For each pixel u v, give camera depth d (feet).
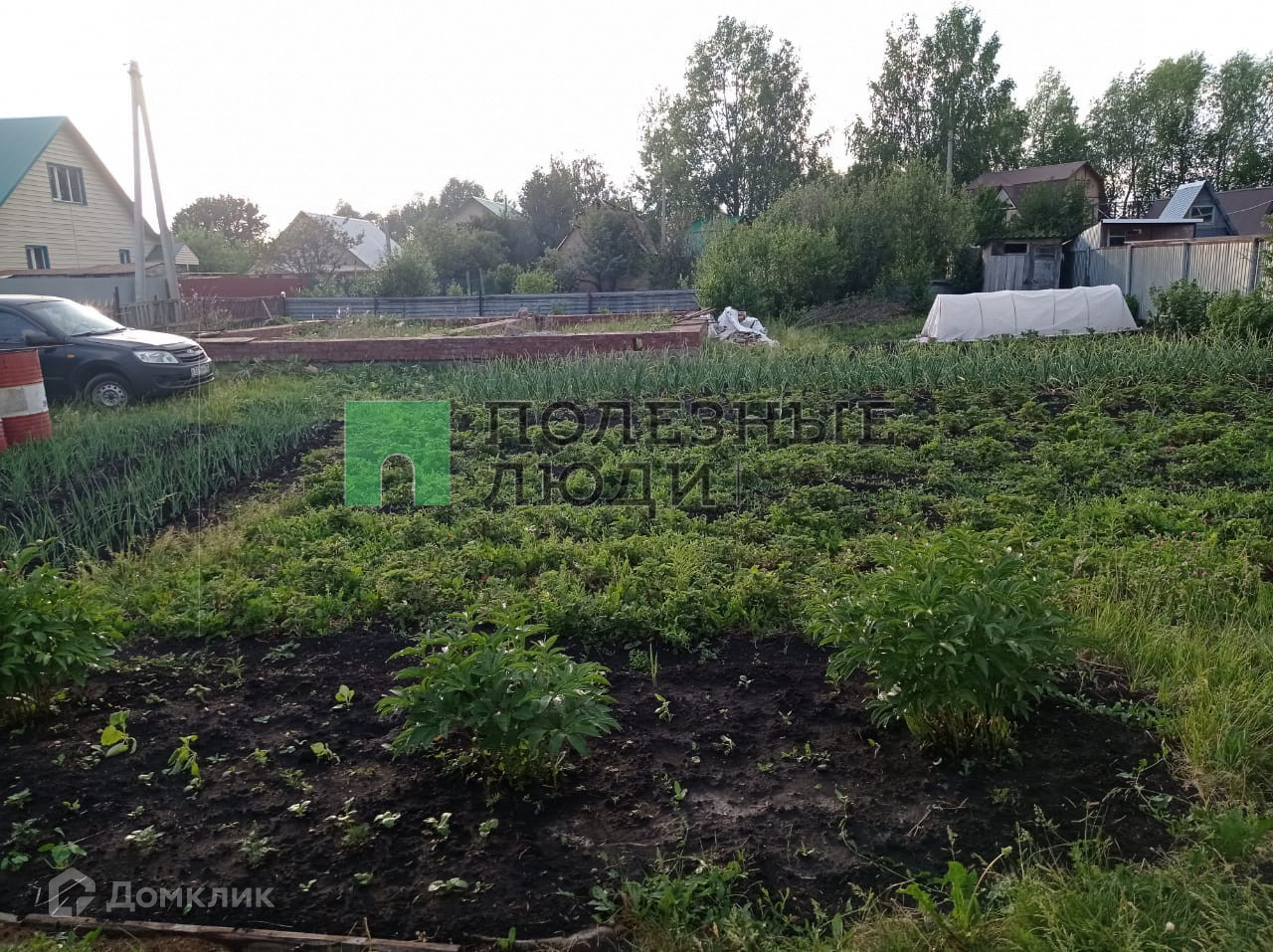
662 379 40.81
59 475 28.73
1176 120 185.06
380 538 23.08
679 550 21.01
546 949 9.90
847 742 13.85
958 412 35.17
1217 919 9.63
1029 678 12.67
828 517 23.24
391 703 12.30
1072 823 11.75
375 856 11.44
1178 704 14.19
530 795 12.55
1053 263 95.30
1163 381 38.27
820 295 85.40
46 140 100.22
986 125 144.87
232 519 24.53
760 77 144.15
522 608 15.51
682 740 13.99
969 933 9.55
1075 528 22.11
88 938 10.04
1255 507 22.58
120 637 15.25
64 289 89.97
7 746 14.01
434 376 46.32
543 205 172.24
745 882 10.80
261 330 65.82
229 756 13.74
